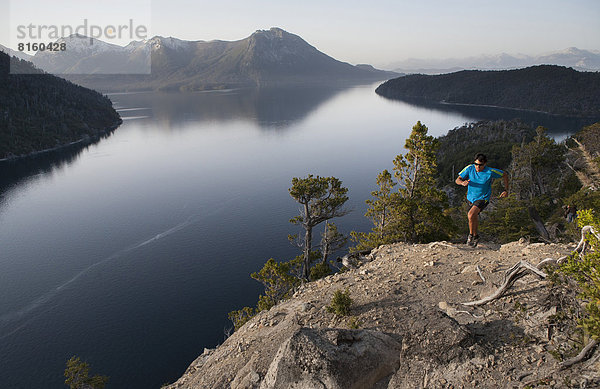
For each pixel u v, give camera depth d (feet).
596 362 12.77
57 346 306.76
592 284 13.89
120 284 401.08
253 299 374.63
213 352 34.47
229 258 456.45
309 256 136.05
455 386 15.44
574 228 46.26
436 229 93.91
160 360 293.43
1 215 616.39
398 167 99.14
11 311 352.90
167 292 385.91
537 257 25.40
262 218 582.76
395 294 27.86
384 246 43.37
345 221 518.37
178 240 507.71
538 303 18.28
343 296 27.76
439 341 17.22
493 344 16.98
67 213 622.54
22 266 439.22
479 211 28.48
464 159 432.66
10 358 292.81
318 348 19.58
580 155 217.97
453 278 27.55
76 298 374.22
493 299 20.84
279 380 19.56
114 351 302.86
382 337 21.27
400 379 17.39
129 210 633.61
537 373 14.19
